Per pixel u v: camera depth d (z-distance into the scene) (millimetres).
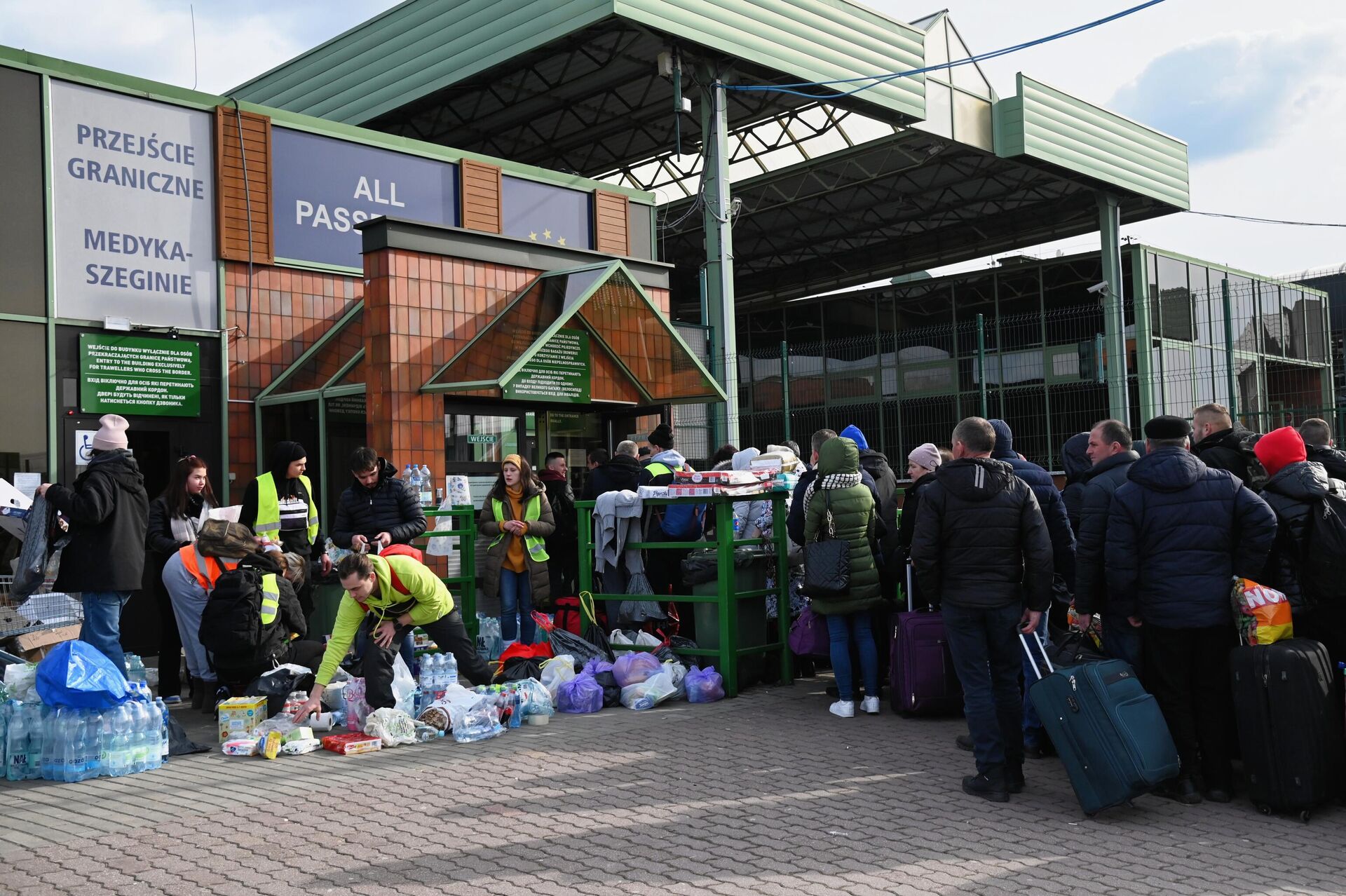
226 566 7789
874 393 26781
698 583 8492
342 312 11961
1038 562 5461
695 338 15164
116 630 7113
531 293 11359
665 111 19125
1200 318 24656
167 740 6531
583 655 8383
